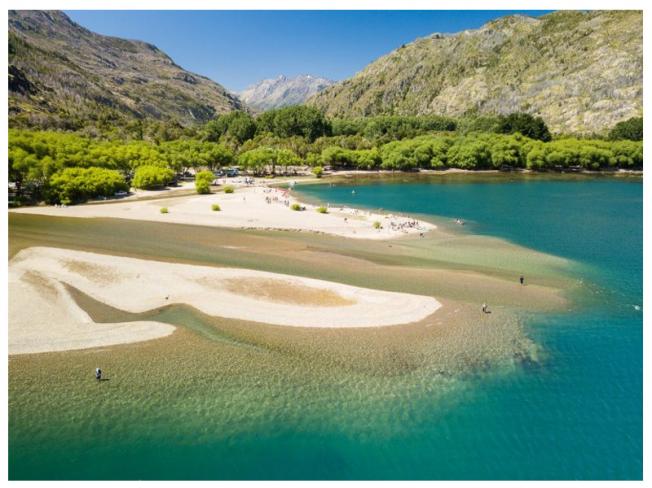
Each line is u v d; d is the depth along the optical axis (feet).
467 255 206.90
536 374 107.86
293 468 81.51
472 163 617.21
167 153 533.55
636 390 101.86
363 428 90.89
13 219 284.00
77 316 133.90
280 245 221.66
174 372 106.63
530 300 150.41
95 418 92.38
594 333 127.44
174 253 204.03
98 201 361.71
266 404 96.89
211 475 80.07
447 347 118.73
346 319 133.08
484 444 87.10
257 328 127.34
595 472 80.64
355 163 647.15
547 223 283.59
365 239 237.45
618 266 191.62
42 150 392.06
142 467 81.46
